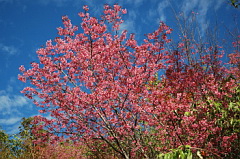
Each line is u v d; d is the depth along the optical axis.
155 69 7.38
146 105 6.54
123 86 6.89
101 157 8.97
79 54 7.39
